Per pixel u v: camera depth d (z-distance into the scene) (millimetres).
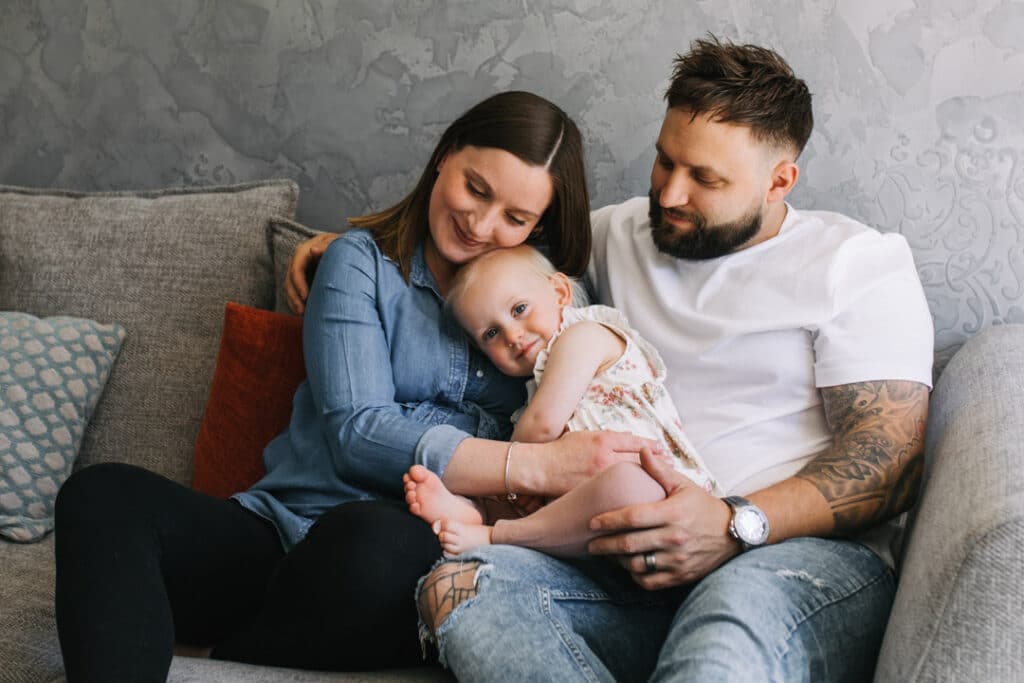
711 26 1961
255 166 2240
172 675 1322
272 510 1573
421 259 1682
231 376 1823
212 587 1464
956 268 1907
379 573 1344
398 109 2146
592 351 1587
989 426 1396
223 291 1989
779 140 1598
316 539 1381
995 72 1847
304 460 1625
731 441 1614
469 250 1617
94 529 1316
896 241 1674
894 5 1873
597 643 1357
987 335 1786
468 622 1260
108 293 2031
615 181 2053
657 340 1689
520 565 1334
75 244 2070
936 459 1478
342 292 1620
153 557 1341
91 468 1385
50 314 2051
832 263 1610
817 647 1255
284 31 2180
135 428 1967
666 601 1433
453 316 1634
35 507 1846
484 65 2088
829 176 1942
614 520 1355
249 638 1406
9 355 1911
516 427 1579
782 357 1614
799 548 1383
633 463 1406
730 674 1128
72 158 2342
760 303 1626
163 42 2248
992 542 1127
